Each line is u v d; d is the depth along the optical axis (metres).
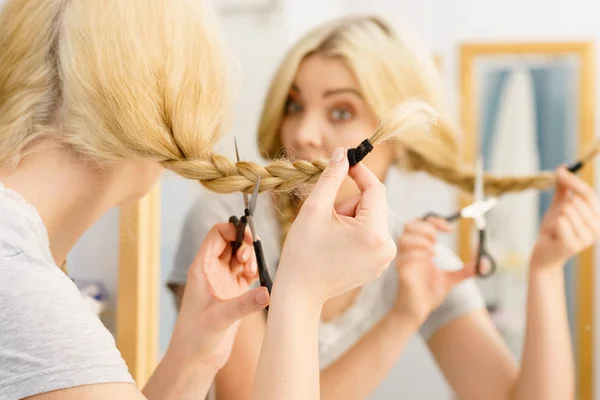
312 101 0.94
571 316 1.73
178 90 0.51
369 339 0.92
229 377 0.81
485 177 1.04
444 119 1.00
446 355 1.07
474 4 1.83
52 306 0.40
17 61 0.48
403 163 1.02
